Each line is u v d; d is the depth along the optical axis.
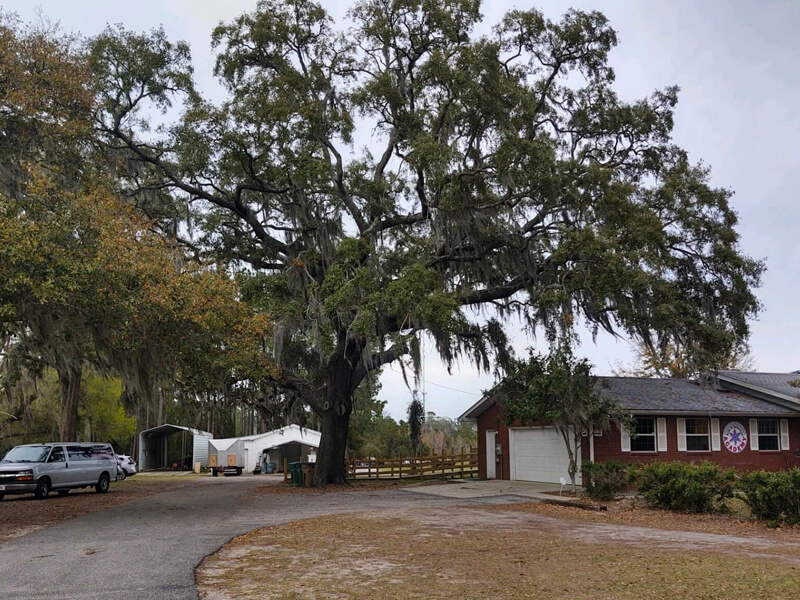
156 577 8.94
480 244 23.38
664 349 22.73
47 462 22.22
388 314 22.77
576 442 21.47
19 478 21.34
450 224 22.72
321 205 25.64
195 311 16.61
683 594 8.16
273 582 8.77
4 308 13.92
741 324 23.44
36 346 18.33
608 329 23.17
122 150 24.64
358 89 24.58
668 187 23.00
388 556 10.66
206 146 24.27
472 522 15.19
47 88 19.42
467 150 23.55
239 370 21.14
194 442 48.69
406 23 24.53
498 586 8.58
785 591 8.29
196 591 8.18
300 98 24.12
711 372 23.48
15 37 18.72
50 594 8.00
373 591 8.29
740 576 9.15
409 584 8.68
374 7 24.69
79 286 14.43
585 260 21.41
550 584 8.69
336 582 8.79
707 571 9.48
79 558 10.38
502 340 25.64
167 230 26.00
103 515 16.69
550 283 23.31
